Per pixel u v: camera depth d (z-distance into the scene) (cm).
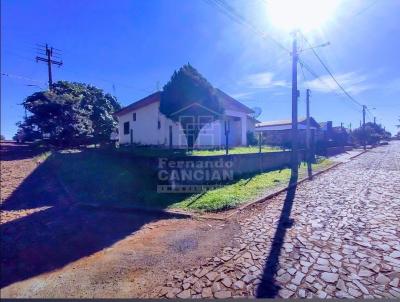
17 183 973
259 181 1006
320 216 586
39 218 633
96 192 859
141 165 994
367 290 307
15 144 2078
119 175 998
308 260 379
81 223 593
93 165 1170
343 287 313
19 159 1442
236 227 529
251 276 343
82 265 395
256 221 563
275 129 3303
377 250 404
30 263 409
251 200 722
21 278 366
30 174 1106
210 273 355
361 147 4266
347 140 4228
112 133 2388
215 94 1245
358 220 550
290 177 1127
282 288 315
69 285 343
